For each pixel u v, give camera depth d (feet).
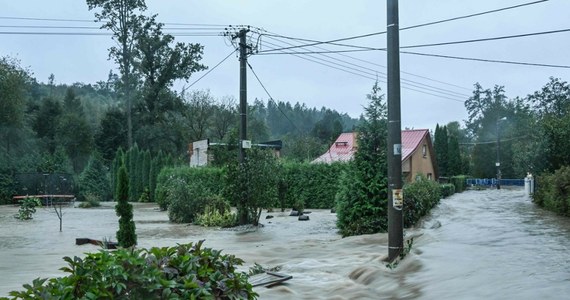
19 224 66.74
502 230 36.58
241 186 57.82
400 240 29.53
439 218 49.73
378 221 43.73
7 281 26.20
